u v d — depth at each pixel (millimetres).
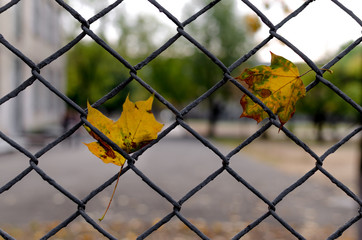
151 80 42062
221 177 14148
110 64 41969
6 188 1050
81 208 1063
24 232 7023
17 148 1046
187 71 38250
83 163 17047
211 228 7586
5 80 19188
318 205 9773
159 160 19250
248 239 6977
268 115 1051
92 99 42562
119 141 994
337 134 35062
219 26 33281
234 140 35094
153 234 7164
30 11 22828
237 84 1042
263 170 16469
